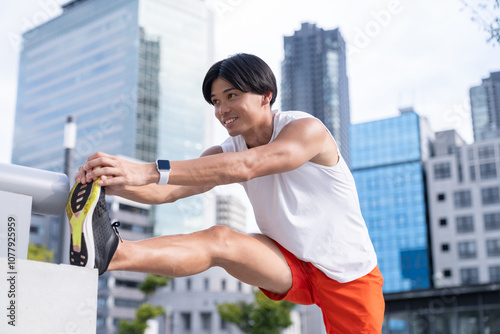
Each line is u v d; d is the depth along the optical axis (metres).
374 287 1.75
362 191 53.28
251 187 1.69
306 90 76.38
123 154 51.25
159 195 1.69
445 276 44.97
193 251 1.45
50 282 1.06
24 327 1.01
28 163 59.16
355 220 1.73
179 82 54.88
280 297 1.76
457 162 46.56
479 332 16.48
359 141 54.53
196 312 42.19
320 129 1.59
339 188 1.68
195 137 54.31
